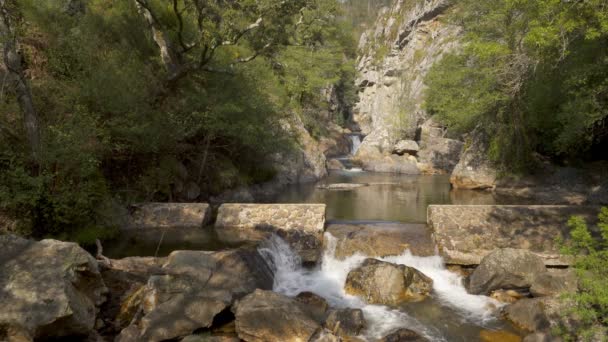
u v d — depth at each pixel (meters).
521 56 17.70
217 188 18.30
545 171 22.45
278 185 24.28
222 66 18.14
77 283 6.64
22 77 9.53
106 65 13.28
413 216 15.84
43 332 5.77
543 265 9.27
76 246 6.97
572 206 11.99
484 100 22.56
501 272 9.17
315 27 24.58
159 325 6.66
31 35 13.18
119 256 9.96
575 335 6.57
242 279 8.48
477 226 11.58
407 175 33.06
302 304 8.25
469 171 25.00
